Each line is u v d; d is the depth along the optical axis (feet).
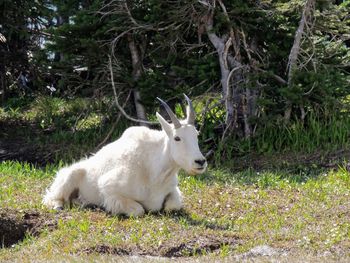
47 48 92.22
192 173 59.21
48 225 59.41
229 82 88.89
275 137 90.17
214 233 56.49
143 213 61.36
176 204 63.05
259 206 65.87
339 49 92.84
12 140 101.09
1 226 59.67
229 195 69.56
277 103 90.99
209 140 90.63
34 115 111.34
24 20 102.27
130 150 62.39
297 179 78.59
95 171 63.82
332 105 89.15
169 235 55.88
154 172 61.46
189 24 91.71
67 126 103.30
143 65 96.22
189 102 60.75
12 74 114.93
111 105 96.07
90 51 91.20
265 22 89.71
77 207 64.13
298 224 59.52
